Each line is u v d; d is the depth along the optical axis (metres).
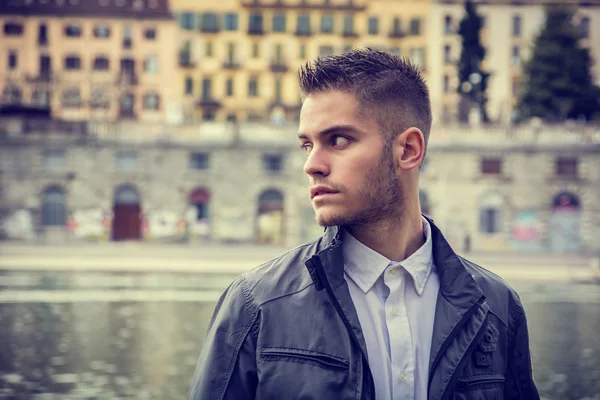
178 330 21.47
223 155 62.66
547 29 76.81
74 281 35.41
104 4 85.56
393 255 2.95
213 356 2.89
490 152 61.38
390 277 2.91
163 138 62.22
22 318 23.56
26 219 61.56
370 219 2.88
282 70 86.94
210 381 2.86
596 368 16.20
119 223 62.72
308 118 2.87
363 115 2.82
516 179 61.38
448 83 87.69
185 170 62.59
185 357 17.22
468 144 61.22
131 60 84.44
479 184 61.34
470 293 2.94
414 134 2.90
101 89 81.69
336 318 2.82
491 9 88.12
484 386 2.89
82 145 62.00
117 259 47.59
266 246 61.91
